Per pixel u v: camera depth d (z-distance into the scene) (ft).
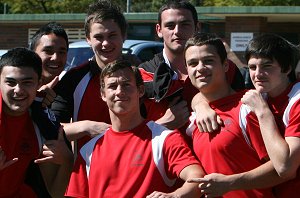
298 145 13.56
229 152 14.21
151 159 14.38
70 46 41.47
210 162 14.42
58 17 71.67
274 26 68.95
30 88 15.16
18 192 15.76
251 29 60.18
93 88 16.93
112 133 14.96
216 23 68.64
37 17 72.84
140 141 14.61
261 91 14.40
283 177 13.62
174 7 17.83
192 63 14.97
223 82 14.99
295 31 68.69
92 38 17.26
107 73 14.76
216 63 14.80
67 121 16.98
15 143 15.49
